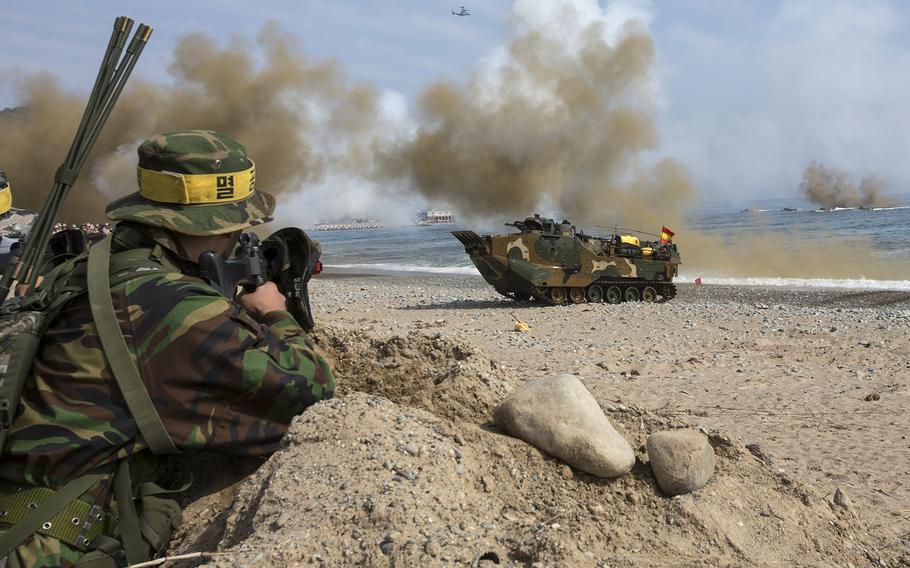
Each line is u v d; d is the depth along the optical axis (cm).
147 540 241
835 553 305
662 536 279
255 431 259
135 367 233
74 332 235
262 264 276
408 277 4178
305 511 242
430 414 318
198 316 240
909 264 4438
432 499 255
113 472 236
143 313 237
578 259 2158
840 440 689
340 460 263
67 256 298
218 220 255
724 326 1530
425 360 386
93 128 240
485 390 347
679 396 883
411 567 224
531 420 307
